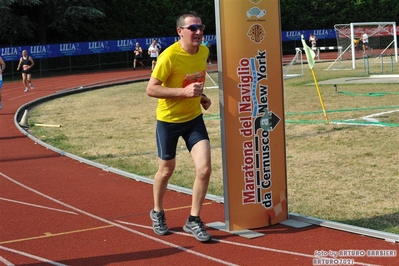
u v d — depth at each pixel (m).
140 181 9.97
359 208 7.73
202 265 6.01
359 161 10.34
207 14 51.81
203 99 6.81
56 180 10.34
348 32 34.78
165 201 8.59
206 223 7.37
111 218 7.86
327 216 7.45
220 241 6.69
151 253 6.42
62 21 44.19
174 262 6.12
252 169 6.95
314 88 23.14
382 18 59.81
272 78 6.92
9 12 41.72
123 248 6.62
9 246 6.82
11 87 32.03
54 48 41.03
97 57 45.28
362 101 18.50
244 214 6.98
